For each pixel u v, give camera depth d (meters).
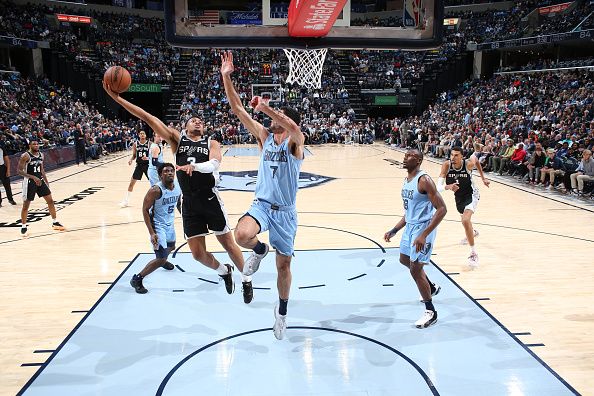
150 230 5.04
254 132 3.93
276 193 3.78
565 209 9.34
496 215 8.86
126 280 5.59
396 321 4.49
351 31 5.29
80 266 6.11
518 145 13.12
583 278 5.65
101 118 24.09
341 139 25.92
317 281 5.54
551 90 20.83
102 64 27.84
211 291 5.25
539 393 3.34
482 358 3.81
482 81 26.72
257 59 29.19
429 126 22.31
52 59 25.89
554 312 4.71
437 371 3.62
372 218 8.72
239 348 3.97
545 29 25.22
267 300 4.99
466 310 4.75
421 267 4.33
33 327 4.41
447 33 30.53
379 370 3.62
